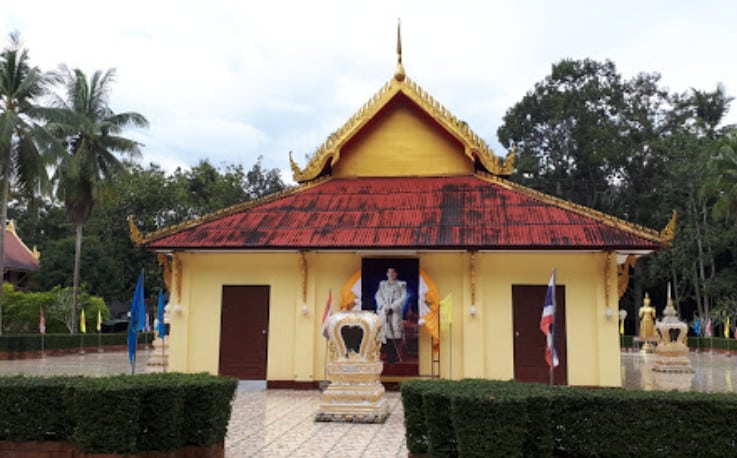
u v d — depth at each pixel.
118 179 54.12
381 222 18.67
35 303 41.09
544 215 18.28
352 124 21.08
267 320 18.94
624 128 54.25
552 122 55.03
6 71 33.97
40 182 33.66
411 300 18.06
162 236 18.84
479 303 17.89
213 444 9.27
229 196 62.75
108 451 8.33
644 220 56.19
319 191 20.94
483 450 7.91
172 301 19.11
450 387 8.92
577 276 17.75
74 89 41.53
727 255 54.28
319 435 11.59
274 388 18.50
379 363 14.07
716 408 7.96
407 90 20.98
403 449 10.34
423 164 21.33
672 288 56.41
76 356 37.28
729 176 42.62
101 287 53.03
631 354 41.97
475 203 19.31
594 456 8.20
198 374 10.16
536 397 8.18
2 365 29.55
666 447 8.02
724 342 43.38
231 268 19.22
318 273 18.88
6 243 55.28
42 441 8.98
